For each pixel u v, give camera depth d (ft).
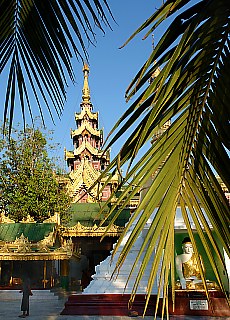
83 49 9.94
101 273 56.13
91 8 9.23
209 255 7.84
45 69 10.25
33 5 9.88
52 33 9.87
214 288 47.39
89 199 123.44
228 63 7.61
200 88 7.71
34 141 101.76
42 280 93.97
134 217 7.63
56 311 59.82
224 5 6.70
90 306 50.72
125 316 48.08
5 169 100.83
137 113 6.79
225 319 44.65
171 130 7.63
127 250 7.38
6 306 69.67
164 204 7.68
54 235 92.32
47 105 10.57
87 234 98.99
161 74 6.59
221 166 8.01
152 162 7.43
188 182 7.85
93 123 172.45
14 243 88.58
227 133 7.97
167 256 7.68
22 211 100.48
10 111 10.47
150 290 7.66
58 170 111.55
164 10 6.58
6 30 10.19
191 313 46.80
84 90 174.81
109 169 7.14
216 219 7.91
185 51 6.61
